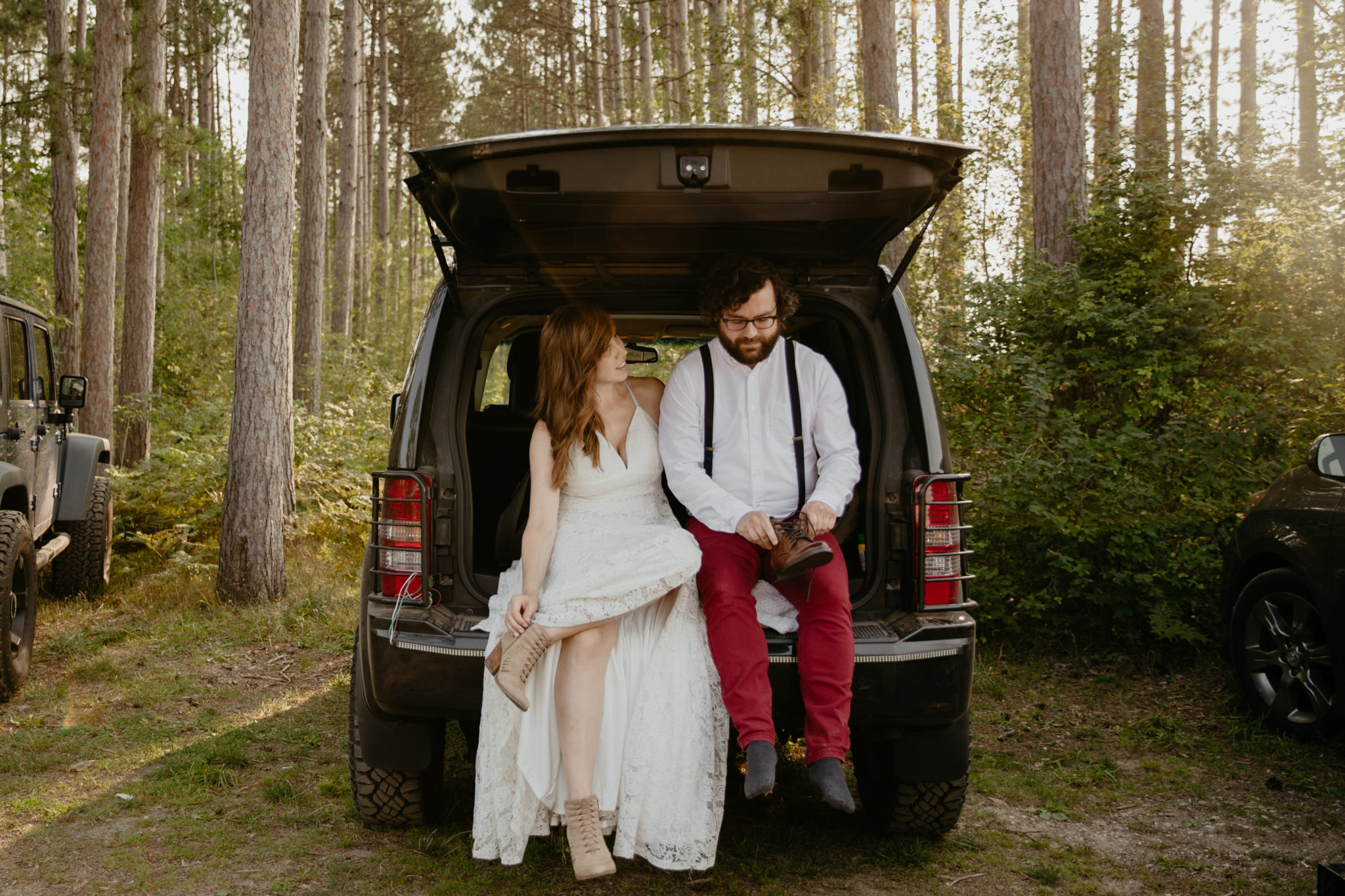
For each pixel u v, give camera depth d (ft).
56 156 42.34
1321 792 11.93
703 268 9.75
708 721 8.38
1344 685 12.57
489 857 8.37
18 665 15.06
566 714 8.14
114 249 35.86
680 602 8.54
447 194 8.52
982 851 10.27
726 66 44.34
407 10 129.70
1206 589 17.26
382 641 8.59
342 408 33.42
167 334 60.39
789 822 10.84
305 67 48.55
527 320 11.99
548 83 131.85
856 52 56.54
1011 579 17.97
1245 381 19.33
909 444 9.30
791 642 8.55
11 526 14.79
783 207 8.37
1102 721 14.56
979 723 14.47
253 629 18.76
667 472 9.07
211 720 14.01
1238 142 21.44
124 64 39.04
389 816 10.25
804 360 9.23
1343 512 12.71
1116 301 19.76
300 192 48.57
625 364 9.11
